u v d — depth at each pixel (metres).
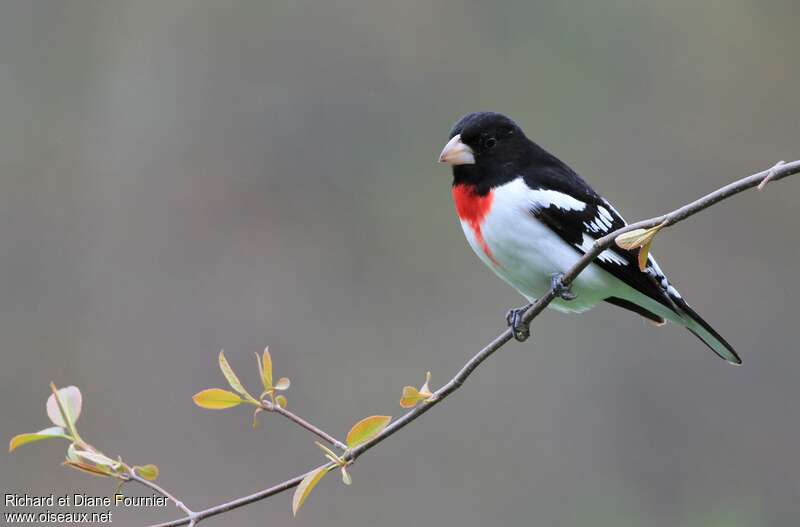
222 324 13.53
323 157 14.48
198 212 14.21
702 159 14.38
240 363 13.23
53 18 14.55
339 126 14.58
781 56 14.51
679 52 14.61
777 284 13.77
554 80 14.67
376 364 13.32
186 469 12.18
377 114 14.65
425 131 14.61
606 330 13.06
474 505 12.23
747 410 12.85
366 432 5.64
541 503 12.23
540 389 12.90
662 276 7.41
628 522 12.21
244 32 14.77
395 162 14.48
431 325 13.59
